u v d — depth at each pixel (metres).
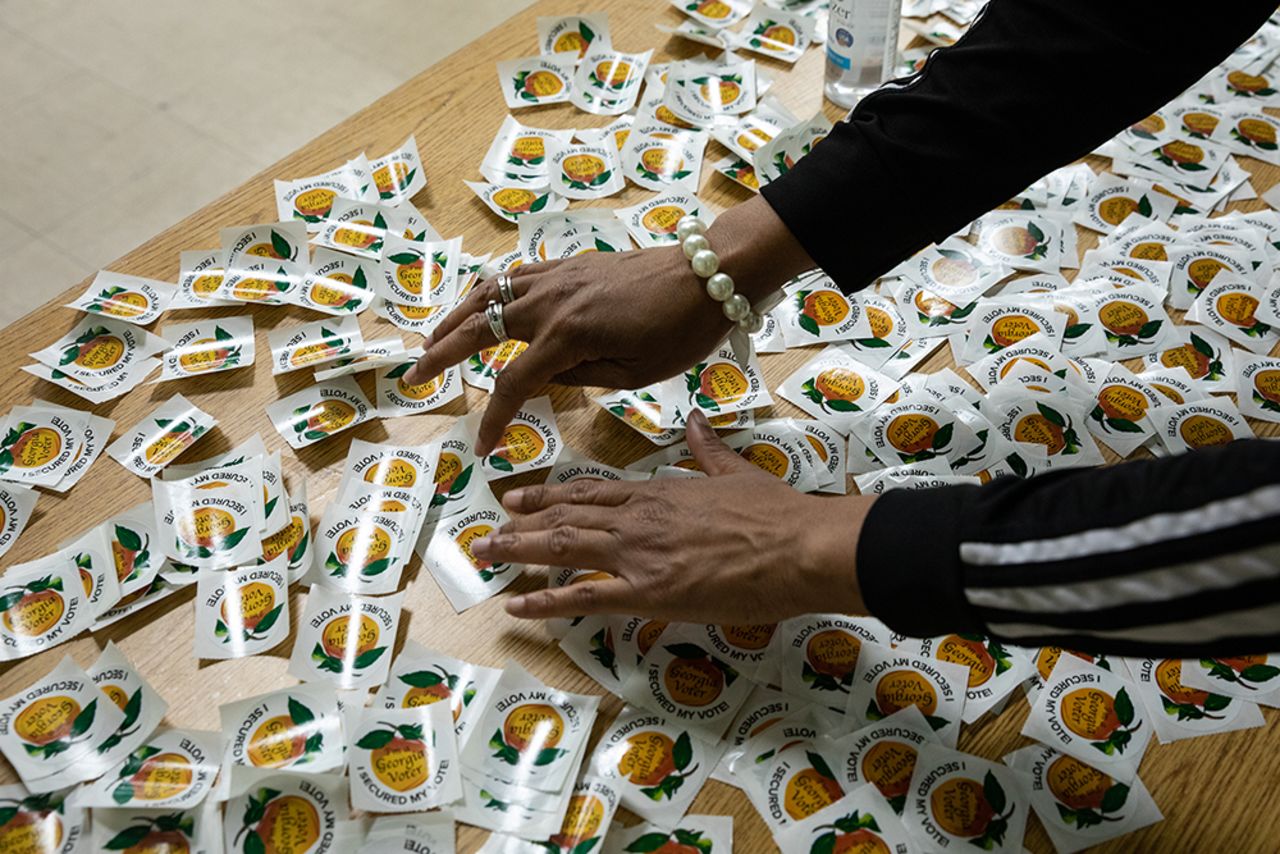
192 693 0.89
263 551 0.97
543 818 0.82
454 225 1.25
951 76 1.00
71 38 2.60
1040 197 1.29
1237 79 1.43
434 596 0.95
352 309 1.16
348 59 2.57
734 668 0.91
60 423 1.06
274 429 1.07
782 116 1.37
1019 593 0.71
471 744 0.86
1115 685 0.90
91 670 0.89
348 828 0.81
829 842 0.81
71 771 0.84
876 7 1.29
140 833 0.81
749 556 0.83
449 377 1.11
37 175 2.33
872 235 1.01
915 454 1.05
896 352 1.14
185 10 2.67
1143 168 1.32
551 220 1.22
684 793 0.84
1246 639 0.66
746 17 1.51
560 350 0.99
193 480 1.01
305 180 1.29
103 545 0.97
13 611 0.93
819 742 0.86
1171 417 1.07
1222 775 0.85
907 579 0.76
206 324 1.15
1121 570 0.67
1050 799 0.83
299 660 0.90
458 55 1.45
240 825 0.81
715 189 1.29
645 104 1.38
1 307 2.12
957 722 0.88
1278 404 1.09
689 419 1.00
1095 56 0.96
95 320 1.15
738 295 1.01
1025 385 1.10
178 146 2.39
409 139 1.32
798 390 1.10
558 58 1.44
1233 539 0.64
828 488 1.02
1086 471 0.74
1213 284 1.20
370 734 0.86
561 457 1.04
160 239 1.23
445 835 0.81
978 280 1.20
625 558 0.87
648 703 0.89
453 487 1.02
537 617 0.89
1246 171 1.32
